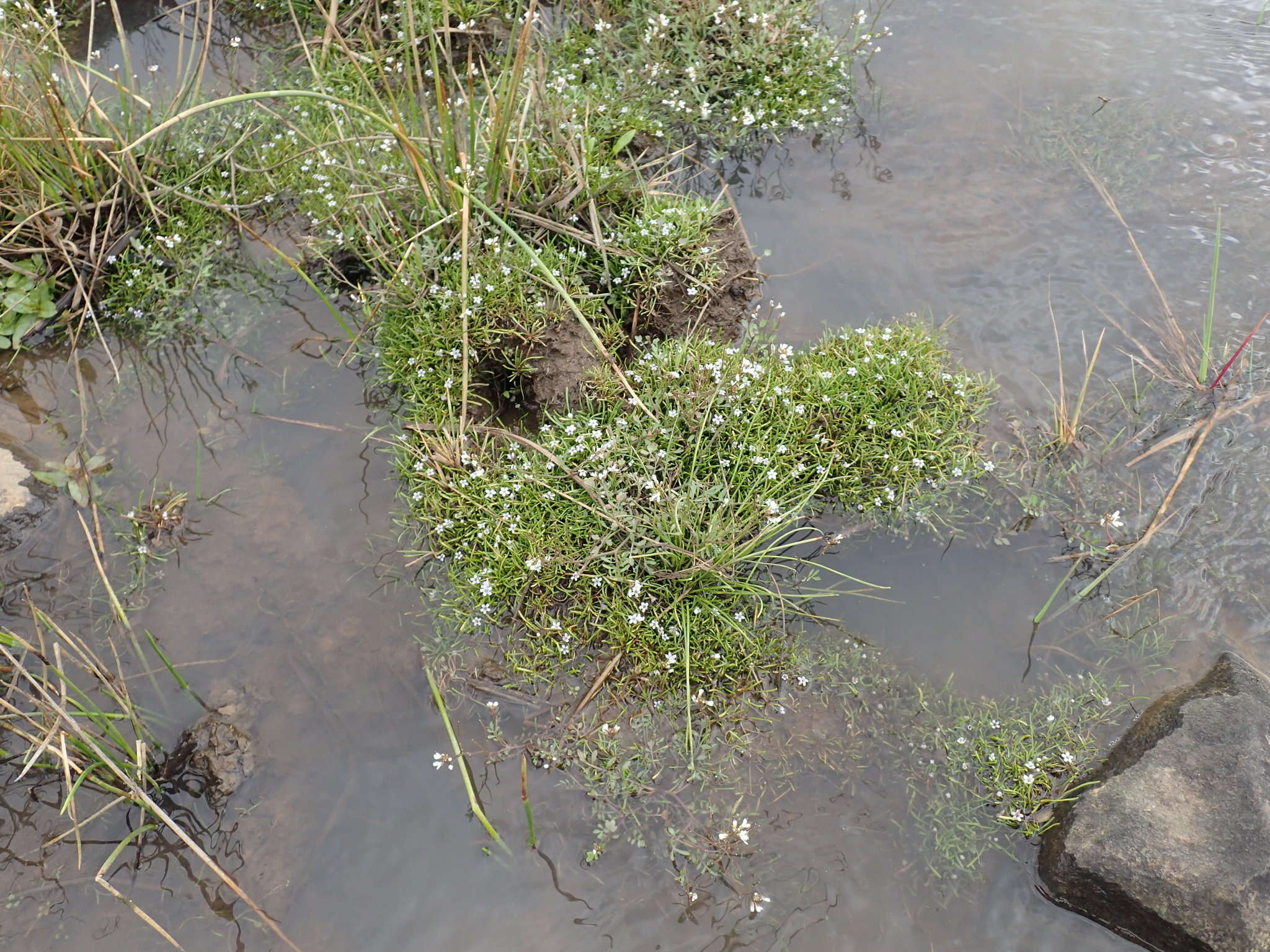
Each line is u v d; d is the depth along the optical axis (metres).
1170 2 1.07
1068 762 0.73
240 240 0.92
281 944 0.70
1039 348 0.87
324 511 0.81
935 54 1.04
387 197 0.89
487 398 0.85
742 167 0.97
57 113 0.87
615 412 0.81
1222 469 0.82
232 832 0.72
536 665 0.76
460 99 0.95
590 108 0.95
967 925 0.70
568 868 0.71
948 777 0.73
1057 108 0.99
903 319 0.88
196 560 0.79
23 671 0.71
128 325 0.89
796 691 0.76
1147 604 0.78
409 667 0.76
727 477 0.80
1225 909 0.68
